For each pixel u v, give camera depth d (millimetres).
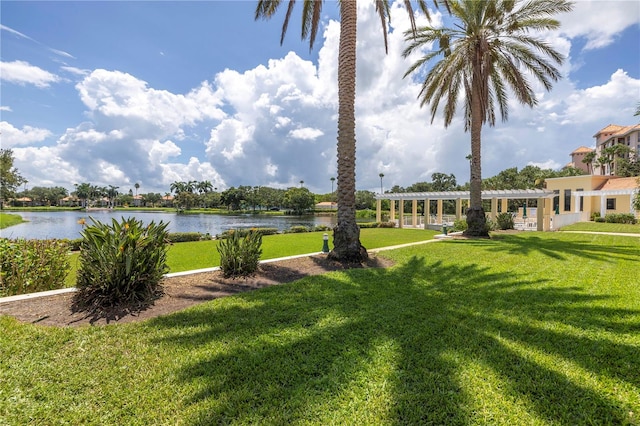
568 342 3188
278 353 3006
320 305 4434
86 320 3861
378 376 2604
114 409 2225
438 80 12883
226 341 3275
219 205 99875
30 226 33438
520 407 2215
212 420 2100
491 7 11820
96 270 4324
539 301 4516
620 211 24484
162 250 5152
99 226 4793
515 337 3320
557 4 11109
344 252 7578
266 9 9328
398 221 28047
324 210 74125
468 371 2662
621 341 3193
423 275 6227
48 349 3070
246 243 6523
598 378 2551
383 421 2084
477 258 8023
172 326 3670
